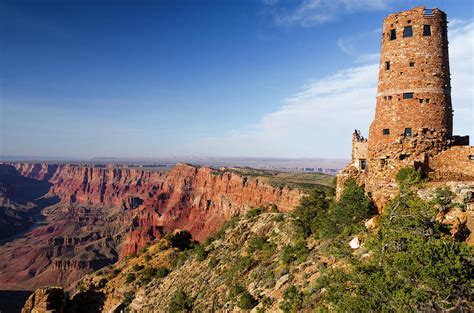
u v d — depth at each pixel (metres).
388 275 21.09
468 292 20.56
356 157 51.88
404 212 27.95
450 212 30.45
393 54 42.38
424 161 39.44
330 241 41.03
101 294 87.31
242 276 53.75
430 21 41.03
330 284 24.94
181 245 112.38
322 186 191.00
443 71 41.12
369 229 34.81
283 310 32.84
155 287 76.56
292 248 47.38
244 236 70.44
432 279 20.00
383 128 43.00
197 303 55.56
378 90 44.44
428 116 40.53
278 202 193.00
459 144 42.06
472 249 21.39
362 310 20.41
